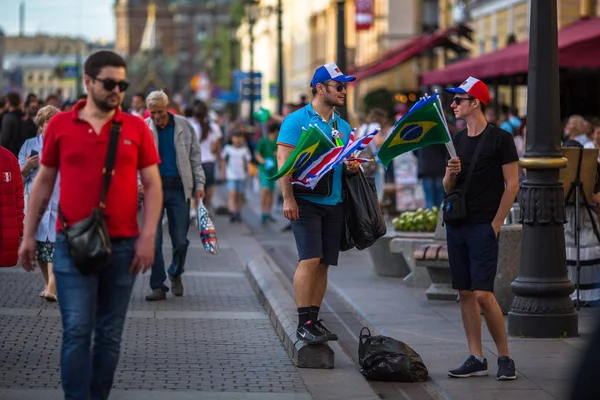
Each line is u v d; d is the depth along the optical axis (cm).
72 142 876
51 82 16138
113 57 874
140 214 3091
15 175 1211
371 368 1191
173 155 1691
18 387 1095
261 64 14662
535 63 1402
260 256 2086
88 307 878
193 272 2038
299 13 11212
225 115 6581
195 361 1245
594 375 580
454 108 1173
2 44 13488
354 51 7275
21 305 1596
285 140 1199
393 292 1825
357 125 3669
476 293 1168
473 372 1198
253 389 1110
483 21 5450
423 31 7131
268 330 1448
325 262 1216
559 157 1402
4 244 1191
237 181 3241
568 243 1642
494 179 1159
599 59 2528
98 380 909
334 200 1204
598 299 1642
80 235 859
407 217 2012
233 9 13250
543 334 1400
